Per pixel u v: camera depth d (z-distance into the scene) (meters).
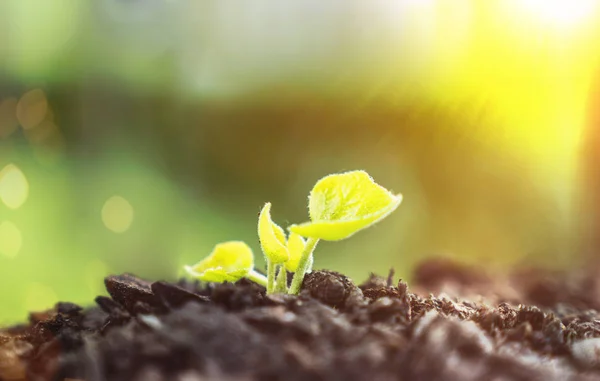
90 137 0.69
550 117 0.48
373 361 0.18
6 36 0.66
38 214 0.57
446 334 0.19
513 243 0.54
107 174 0.66
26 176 0.61
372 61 0.66
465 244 0.57
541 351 0.20
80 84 0.69
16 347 0.21
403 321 0.20
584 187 0.41
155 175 0.70
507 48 0.51
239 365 0.18
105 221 0.60
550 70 0.47
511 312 0.22
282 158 0.73
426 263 0.36
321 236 0.21
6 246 0.52
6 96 0.65
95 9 0.70
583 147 0.41
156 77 0.73
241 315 0.20
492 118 0.55
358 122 0.68
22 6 0.67
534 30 0.48
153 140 0.73
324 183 0.22
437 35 0.60
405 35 0.63
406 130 0.64
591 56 0.39
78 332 0.22
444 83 0.59
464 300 0.25
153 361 0.18
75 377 0.19
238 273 0.22
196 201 0.70
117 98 0.71
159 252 0.61
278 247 0.22
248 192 0.72
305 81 0.72
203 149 0.74
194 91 0.75
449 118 0.59
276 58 0.73
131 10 0.71
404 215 0.61
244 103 0.79
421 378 0.18
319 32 0.69
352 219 0.21
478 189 0.57
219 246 0.24
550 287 0.31
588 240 0.41
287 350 0.18
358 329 0.19
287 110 0.73
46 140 0.65
